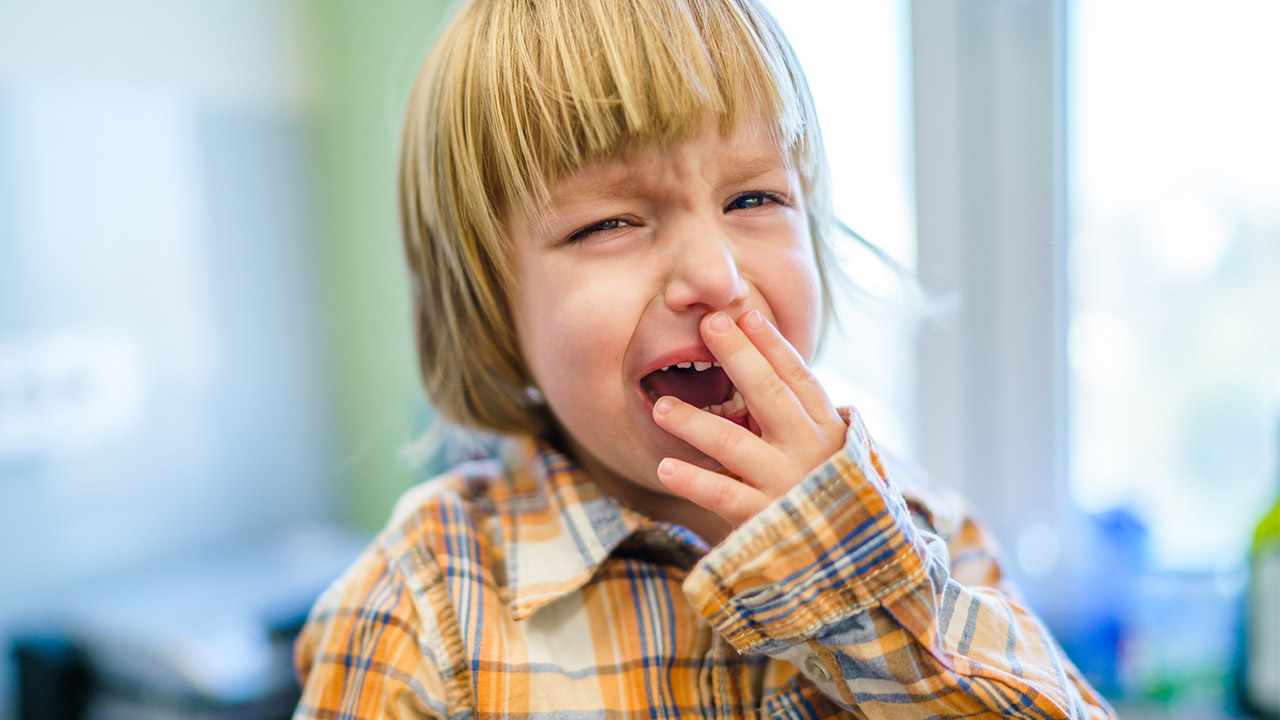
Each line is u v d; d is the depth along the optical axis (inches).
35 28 48.5
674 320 20.9
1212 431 43.9
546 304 22.0
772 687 22.7
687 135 20.3
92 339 50.9
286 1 59.6
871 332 45.7
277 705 43.5
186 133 54.9
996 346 45.5
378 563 24.7
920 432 46.6
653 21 20.7
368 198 59.2
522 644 22.5
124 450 52.4
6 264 47.6
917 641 19.3
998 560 29.2
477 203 22.9
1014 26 43.3
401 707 21.9
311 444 61.7
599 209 21.0
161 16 53.6
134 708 44.1
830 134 45.0
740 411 22.7
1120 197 43.5
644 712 22.0
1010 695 19.5
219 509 56.9
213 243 56.4
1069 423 45.4
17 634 47.5
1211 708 40.2
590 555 23.4
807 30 45.1
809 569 18.9
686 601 23.5
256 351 58.6
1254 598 39.1
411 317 29.5
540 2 22.3
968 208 44.6
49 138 49.1
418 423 48.3
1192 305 43.3
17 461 48.3
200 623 44.7
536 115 21.3
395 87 55.6
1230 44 40.9
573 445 26.5
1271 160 41.1
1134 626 43.3
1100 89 43.0
